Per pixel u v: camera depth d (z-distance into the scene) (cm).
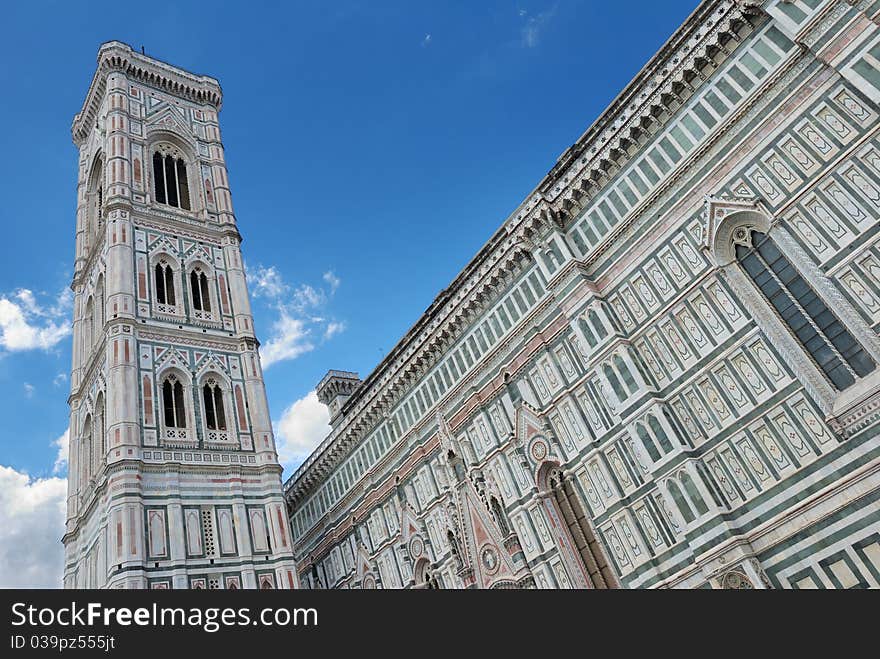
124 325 4575
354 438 5106
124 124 5800
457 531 3944
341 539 5078
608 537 3027
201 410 4622
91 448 4841
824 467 2339
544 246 3606
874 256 2316
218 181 6097
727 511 2566
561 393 3397
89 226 6138
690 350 2845
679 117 3052
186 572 3866
